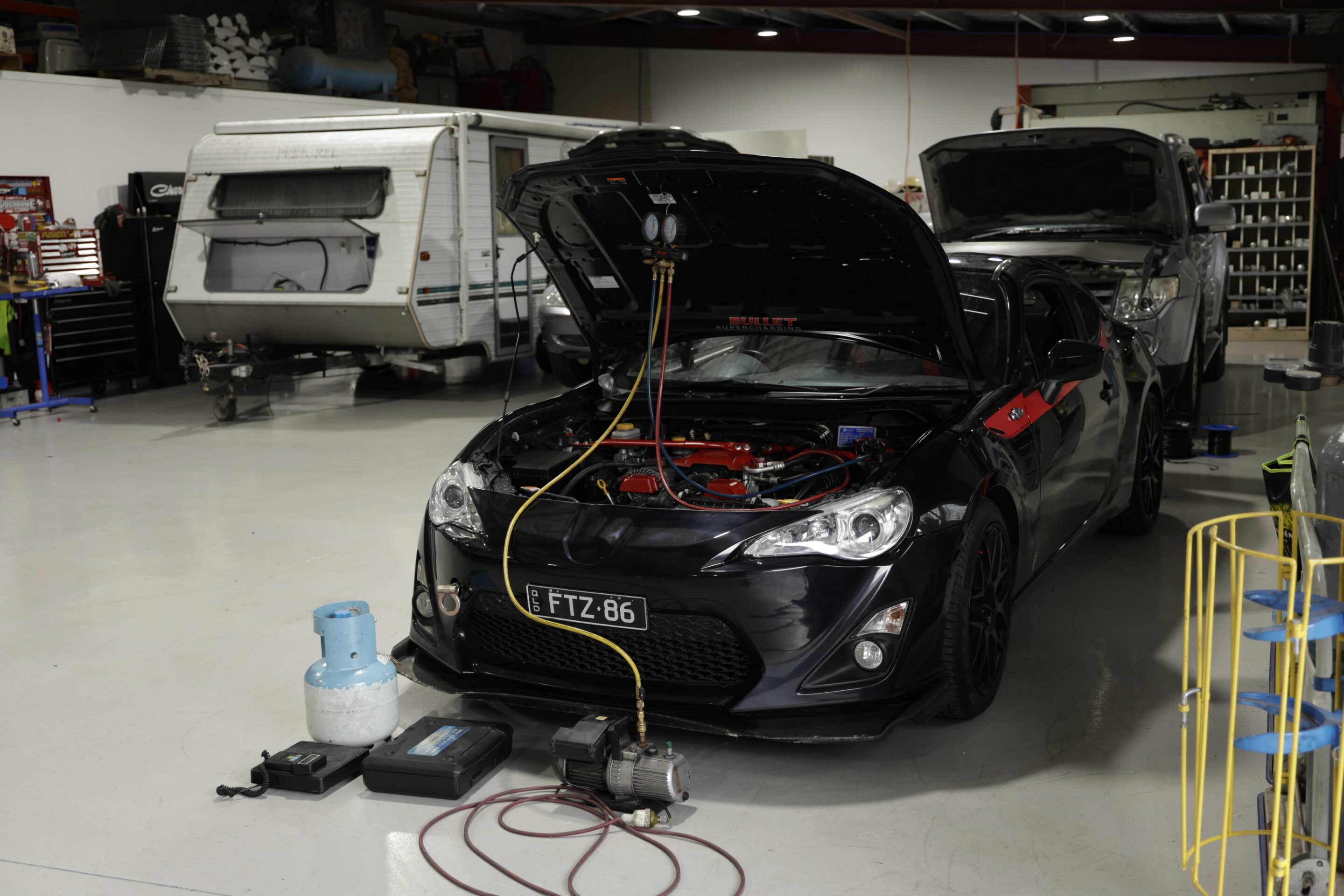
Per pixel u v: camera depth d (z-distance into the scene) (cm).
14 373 926
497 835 259
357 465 682
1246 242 1231
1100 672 340
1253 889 226
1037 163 697
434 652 312
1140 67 1423
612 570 277
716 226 331
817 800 269
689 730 293
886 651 268
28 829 268
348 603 307
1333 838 177
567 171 310
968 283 359
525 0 1326
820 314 354
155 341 1023
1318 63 1327
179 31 1045
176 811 275
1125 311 629
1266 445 666
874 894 229
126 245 997
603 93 1752
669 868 242
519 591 289
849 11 1305
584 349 851
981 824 255
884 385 352
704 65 1677
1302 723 184
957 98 1531
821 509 276
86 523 562
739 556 271
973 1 1212
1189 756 285
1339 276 1212
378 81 1305
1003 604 319
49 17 1115
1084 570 438
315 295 838
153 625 412
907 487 280
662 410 366
